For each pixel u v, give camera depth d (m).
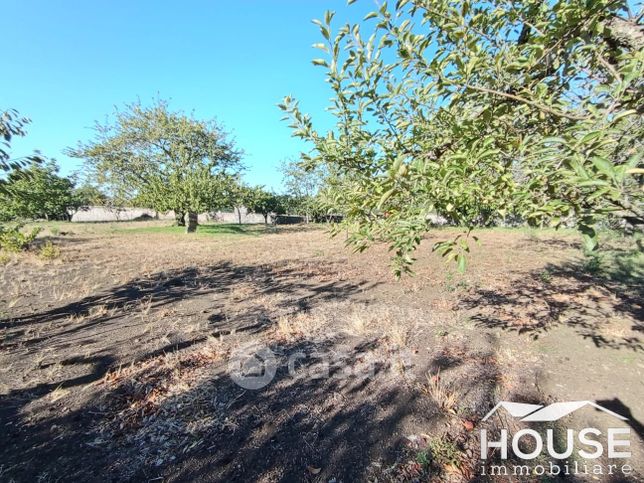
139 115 19.05
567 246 11.03
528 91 1.08
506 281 6.52
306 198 27.08
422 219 1.11
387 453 2.21
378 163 1.38
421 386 2.93
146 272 7.59
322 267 8.21
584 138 0.84
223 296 5.71
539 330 4.12
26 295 5.70
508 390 2.89
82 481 2.00
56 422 2.49
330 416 2.57
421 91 1.33
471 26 1.12
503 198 1.07
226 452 2.22
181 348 3.68
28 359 3.42
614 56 1.09
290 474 2.06
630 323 4.31
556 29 1.00
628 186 0.96
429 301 5.33
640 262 7.32
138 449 2.24
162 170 19.30
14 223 13.26
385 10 1.12
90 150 19.16
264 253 10.54
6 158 2.53
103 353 3.56
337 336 3.96
